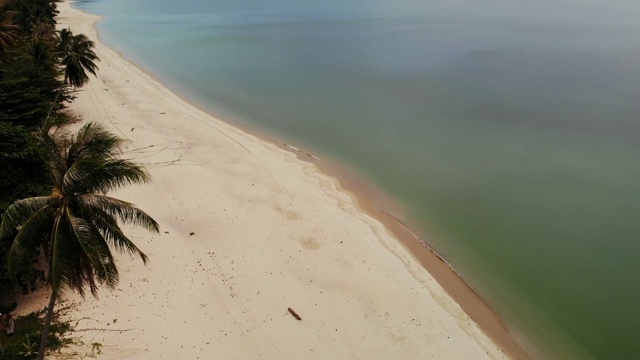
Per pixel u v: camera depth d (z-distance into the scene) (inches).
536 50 3088.1
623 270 1118.4
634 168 1556.3
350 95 2299.5
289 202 1343.5
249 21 4547.2
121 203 683.4
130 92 2241.6
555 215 1325.0
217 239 1154.7
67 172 641.6
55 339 838.5
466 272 1115.3
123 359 817.5
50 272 618.5
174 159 1550.2
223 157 1593.3
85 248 629.3
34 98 1412.4
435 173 1550.2
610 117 1968.5
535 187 1460.4
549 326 966.4
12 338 831.1
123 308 925.2
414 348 881.5
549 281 1087.6
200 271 1042.7
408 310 972.6
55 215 656.4
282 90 2390.5
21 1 3267.7
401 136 1827.0
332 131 1878.7
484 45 3262.8
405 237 1238.3
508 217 1320.1
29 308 906.1
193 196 1332.4
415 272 1095.0
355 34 3759.8
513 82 2445.9
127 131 1759.4
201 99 2246.6
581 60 2822.3
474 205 1376.7
